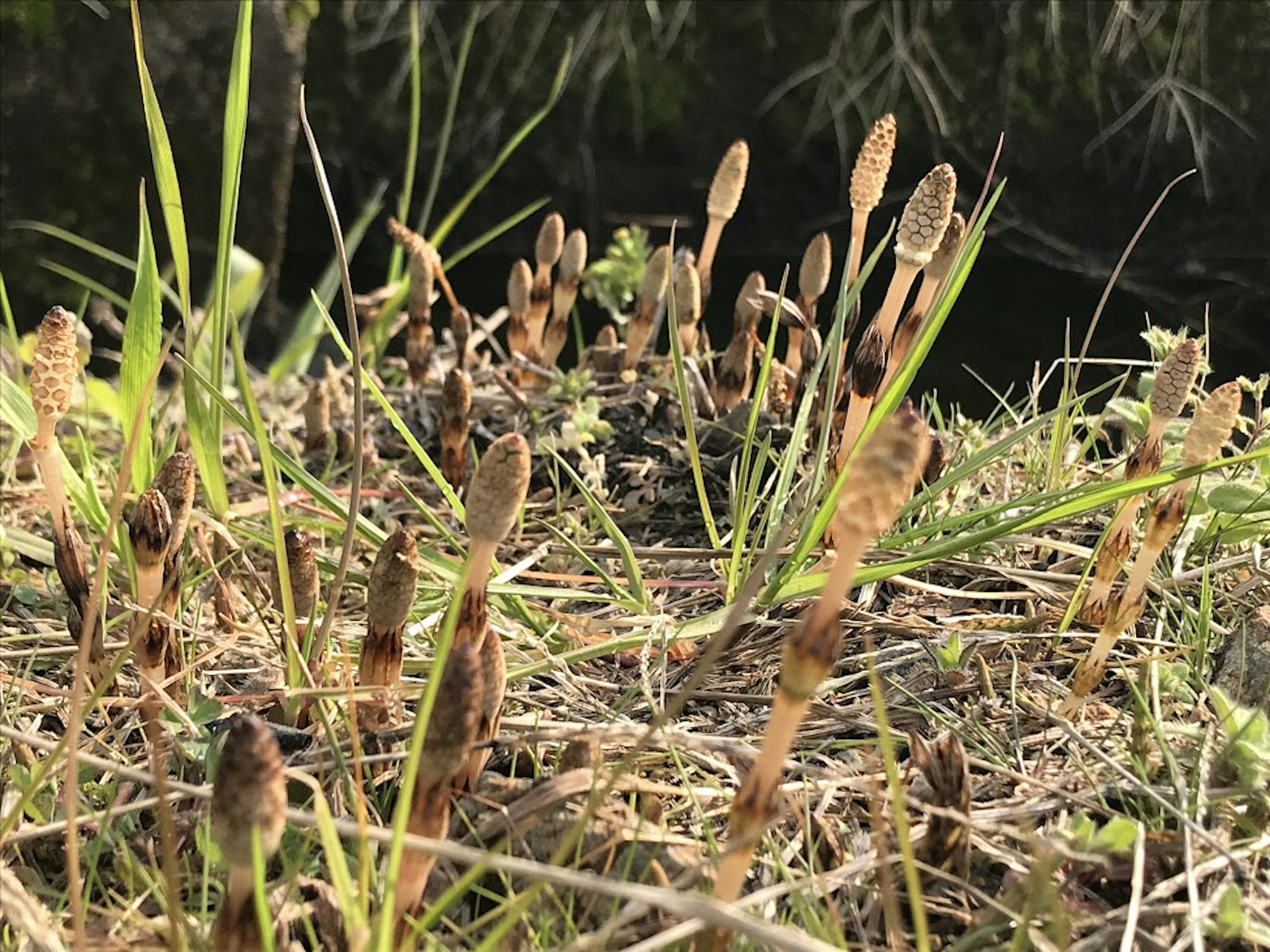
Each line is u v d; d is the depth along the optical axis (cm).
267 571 55
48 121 110
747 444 49
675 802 39
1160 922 34
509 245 151
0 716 42
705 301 69
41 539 54
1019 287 128
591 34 151
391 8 150
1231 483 46
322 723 39
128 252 114
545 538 58
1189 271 135
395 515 61
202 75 112
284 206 118
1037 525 43
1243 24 137
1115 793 38
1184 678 42
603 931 30
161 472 41
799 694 27
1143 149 141
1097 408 84
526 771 39
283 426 72
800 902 32
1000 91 146
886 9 147
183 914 32
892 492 25
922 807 35
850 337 55
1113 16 140
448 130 87
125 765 40
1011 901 34
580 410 64
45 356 37
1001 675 44
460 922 34
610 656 48
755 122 152
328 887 34
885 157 50
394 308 85
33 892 35
